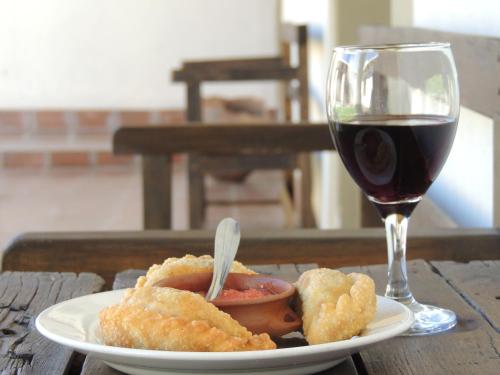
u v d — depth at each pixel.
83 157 8.00
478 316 0.94
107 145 8.09
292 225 5.25
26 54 8.60
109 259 1.37
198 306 0.74
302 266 1.22
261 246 1.34
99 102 8.69
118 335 0.74
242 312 0.77
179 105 8.66
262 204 6.04
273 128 2.88
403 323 0.78
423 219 2.57
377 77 0.93
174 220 5.76
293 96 5.48
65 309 0.87
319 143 2.90
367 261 1.34
